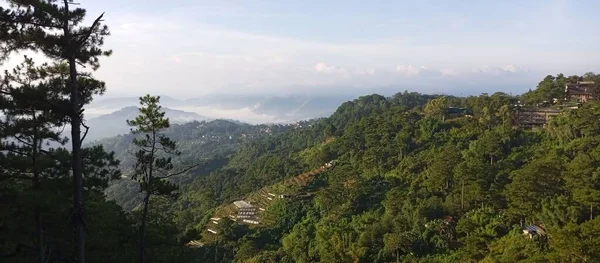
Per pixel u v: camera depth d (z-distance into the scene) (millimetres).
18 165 16797
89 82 16984
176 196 22781
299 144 149625
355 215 56969
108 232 22281
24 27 14422
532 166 43250
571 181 40875
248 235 64500
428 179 55688
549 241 32781
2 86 15320
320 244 49688
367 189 62219
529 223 41500
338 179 69188
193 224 82562
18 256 18750
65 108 15328
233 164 153625
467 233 42594
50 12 14133
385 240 44375
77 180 15508
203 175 136500
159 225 27516
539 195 41562
